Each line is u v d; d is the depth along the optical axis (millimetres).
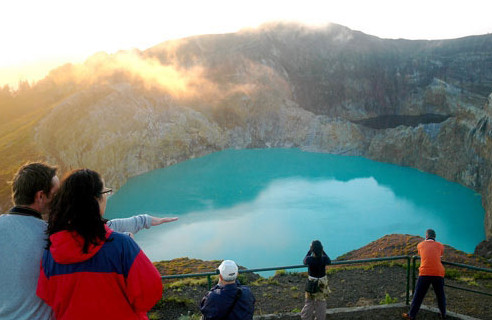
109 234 3301
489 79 124812
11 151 71625
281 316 10547
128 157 101812
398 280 22859
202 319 6062
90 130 90188
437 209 77562
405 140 111375
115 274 3215
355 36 154375
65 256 3025
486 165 80938
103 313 3199
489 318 12531
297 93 148625
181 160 118938
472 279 21609
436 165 100750
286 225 72125
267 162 120562
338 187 95875
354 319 10281
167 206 83375
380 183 97438
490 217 61812
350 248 61750
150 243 64688
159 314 15227
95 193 3246
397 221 72875
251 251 60938
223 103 137750
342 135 131250
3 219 3359
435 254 9711
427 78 134750
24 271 3252
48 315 3461
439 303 9797
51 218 3170
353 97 145250
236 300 5566
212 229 70562
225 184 99188
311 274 9086
